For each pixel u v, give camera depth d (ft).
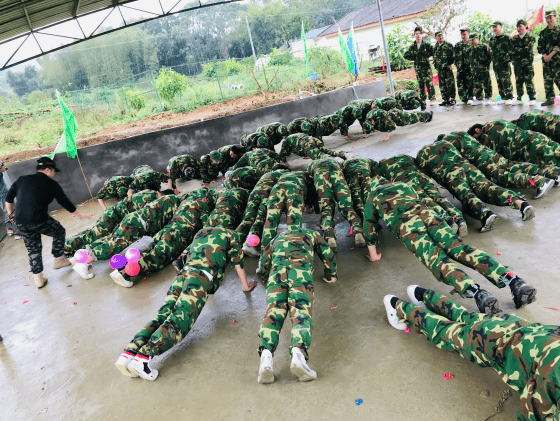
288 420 7.74
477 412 7.13
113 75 158.30
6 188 25.43
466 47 31.27
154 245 15.07
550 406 5.77
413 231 10.48
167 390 9.29
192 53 176.65
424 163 14.93
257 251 14.99
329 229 13.73
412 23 73.92
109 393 9.60
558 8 60.18
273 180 16.25
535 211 13.76
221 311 12.14
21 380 10.77
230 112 42.91
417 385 7.95
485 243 12.58
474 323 7.50
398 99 31.94
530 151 15.46
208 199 16.01
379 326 9.91
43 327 13.29
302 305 9.21
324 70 65.26
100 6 29.91
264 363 8.49
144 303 13.43
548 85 25.26
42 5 25.45
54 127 52.24
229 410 8.30
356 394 8.02
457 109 32.09
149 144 32.17
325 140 33.37
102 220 17.87
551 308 9.12
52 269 18.01
